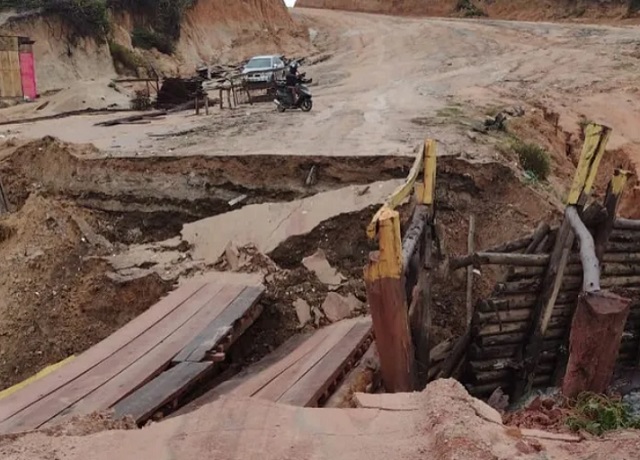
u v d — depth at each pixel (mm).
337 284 11742
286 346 10516
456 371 11070
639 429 5812
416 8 75375
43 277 13266
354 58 47344
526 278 10859
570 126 25781
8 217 15195
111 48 40875
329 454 5039
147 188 14891
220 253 12477
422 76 36688
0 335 12422
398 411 5715
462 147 16547
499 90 30797
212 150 15750
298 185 14203
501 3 69750
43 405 7352
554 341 11211
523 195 14211
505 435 5266
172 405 7863
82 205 15180
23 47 33188
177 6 48438
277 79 29609
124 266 12758
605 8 61844
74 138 19188
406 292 9023
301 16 70062
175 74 43750
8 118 26812
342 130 19188
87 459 5121
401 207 12188
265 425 5512
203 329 9547
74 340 12297
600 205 10766
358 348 9711
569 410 6430
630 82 33094
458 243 13359
